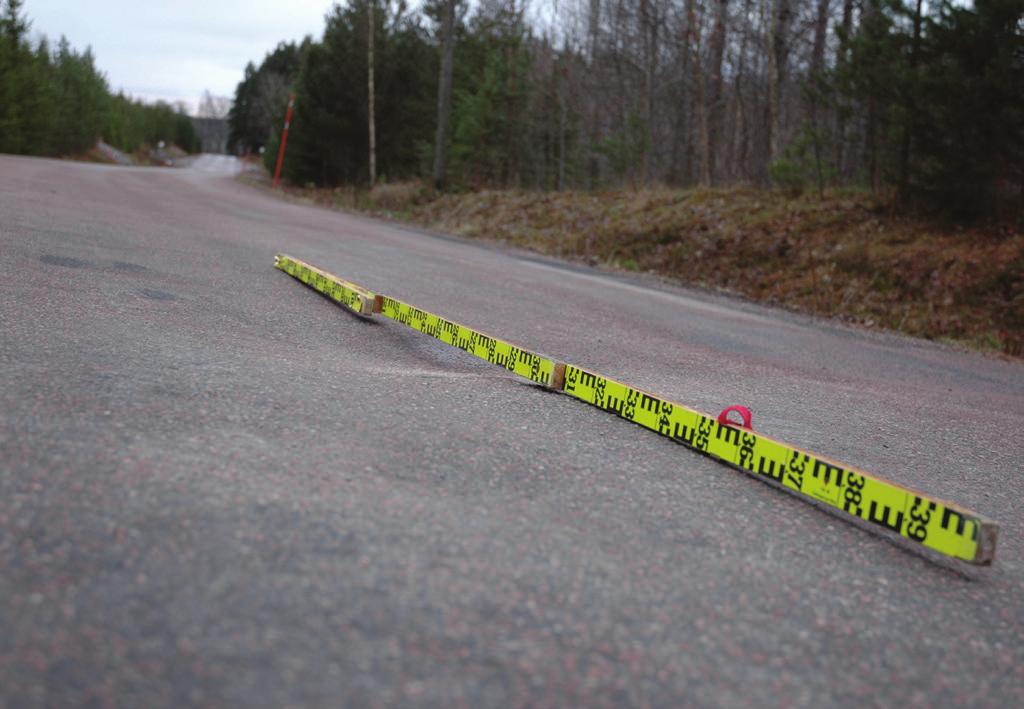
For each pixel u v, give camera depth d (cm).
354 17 4534
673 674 216
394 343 638
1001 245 1452
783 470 387
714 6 2933
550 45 4381
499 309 927
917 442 556
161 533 246
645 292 1343
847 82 1722
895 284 1458
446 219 2739
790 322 1202
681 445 448
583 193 2719
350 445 358
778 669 227
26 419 323
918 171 1619
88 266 744
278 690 184
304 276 884
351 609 221
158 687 180
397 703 186
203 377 431
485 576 253
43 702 169
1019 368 1046
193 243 1080
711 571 287
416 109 4575
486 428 421
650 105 3134
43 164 3120
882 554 332
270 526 261
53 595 206
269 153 6400
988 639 269
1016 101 1417
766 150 3278
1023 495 462
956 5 1479
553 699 196
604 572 270
